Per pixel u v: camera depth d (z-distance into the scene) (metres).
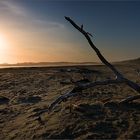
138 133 8.44
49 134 8.89
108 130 8.80
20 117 11.23
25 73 29.08
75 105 11.24
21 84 20.22
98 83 11.11
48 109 10.94
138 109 10.84
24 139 8.80
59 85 19.08
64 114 10.54
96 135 8.46
